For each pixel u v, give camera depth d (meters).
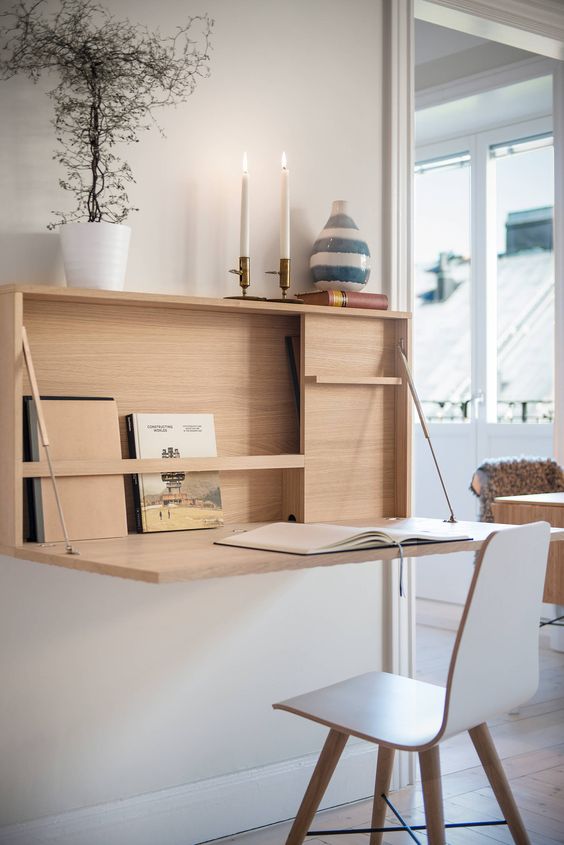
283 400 2.42
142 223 2.20
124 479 2.15
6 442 1.86
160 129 2.23
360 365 2.41
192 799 2.28
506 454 4.84
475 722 1.62
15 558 2.03
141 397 2.18
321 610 2.53
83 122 2.10
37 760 2.07
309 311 2.27
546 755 2.89
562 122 4.05
